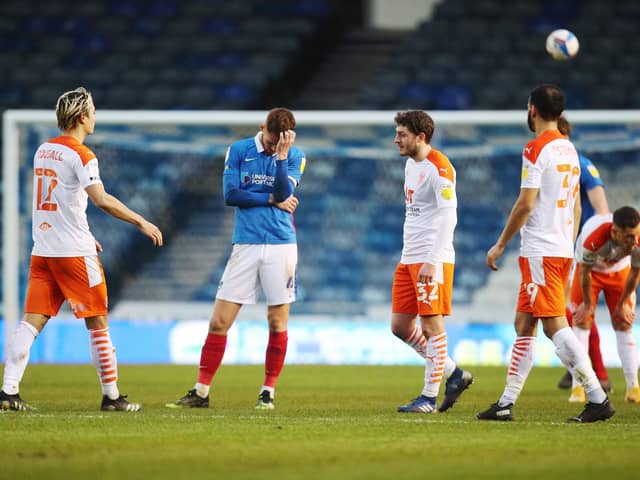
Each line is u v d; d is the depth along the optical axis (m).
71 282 24.94
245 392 34.28
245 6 84.31
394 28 88.38
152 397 32.16
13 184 53.12
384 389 36.34
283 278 27.08
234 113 56.03
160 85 77.75
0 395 25.11
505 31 79.19
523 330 24.00
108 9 84.25
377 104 75.25
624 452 18.70
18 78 78.44
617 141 56.91
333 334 54.03
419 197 25.95
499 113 54.38
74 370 46.09
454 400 26.73
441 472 16.44
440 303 25.77
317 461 17.44
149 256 66.06
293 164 27.36
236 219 27.33
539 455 18.30
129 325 54.81
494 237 62.09
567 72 74.88
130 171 65.69
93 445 19.16
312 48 83.56
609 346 51.97
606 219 29.36
